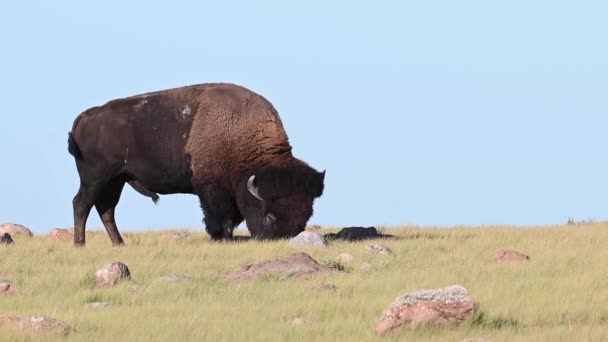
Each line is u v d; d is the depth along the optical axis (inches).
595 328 1525.6
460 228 3570.4
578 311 1683.1
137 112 3292.3
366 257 2476.6
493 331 1523.1
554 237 3014.3
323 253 2576.3
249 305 1780.3
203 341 1472.7
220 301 1847.9
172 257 2623.0
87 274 2172.7
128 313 1704.0
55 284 2139.5
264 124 3208.7
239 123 3203.7
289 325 1579.7
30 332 1509.6
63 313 1707.7
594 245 2773.1
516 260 2405.3
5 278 2225.6
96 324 1609.3
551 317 1654.8
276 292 1905.8
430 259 2477.9
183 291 1962.4
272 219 3048.7
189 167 3230.8
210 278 2128.4
